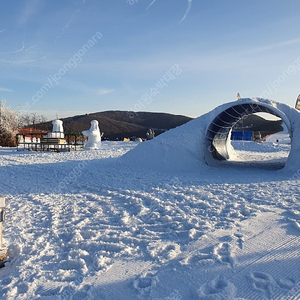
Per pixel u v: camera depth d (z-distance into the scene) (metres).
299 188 8.42
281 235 4.73
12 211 6.89
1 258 4.16
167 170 12.72
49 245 4.79
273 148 27.08
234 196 7.67
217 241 4.55
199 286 3.33
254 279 3.40
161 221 5.81
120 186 9.52
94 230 5.33
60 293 3.35
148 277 3.59
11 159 18.23
